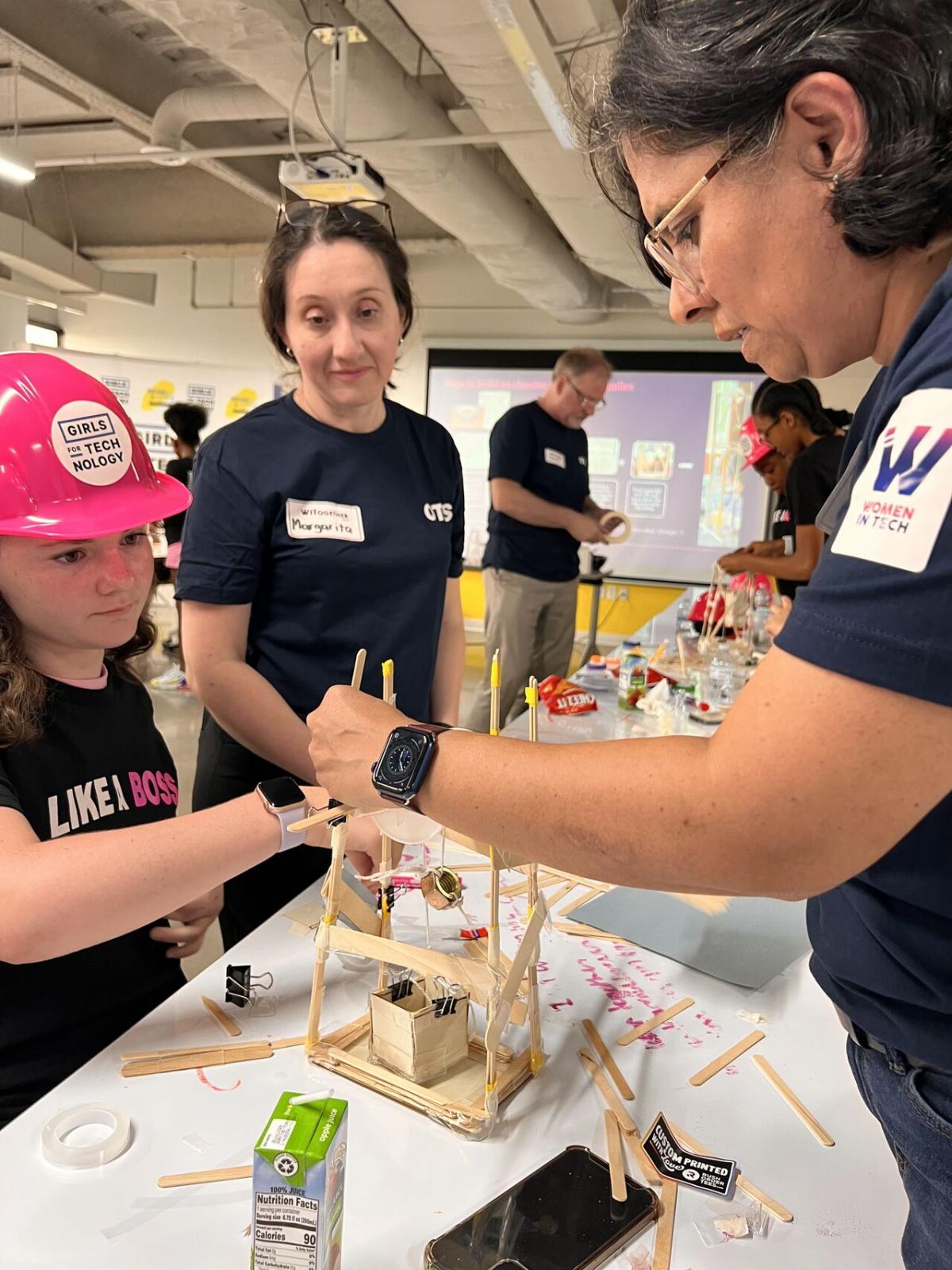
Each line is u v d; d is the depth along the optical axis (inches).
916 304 19.5
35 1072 32.9
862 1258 24.1
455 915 41.7
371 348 51.1
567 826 20.5
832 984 23.5
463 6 97.9
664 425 240.4
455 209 161.6
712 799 18.4
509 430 132.1
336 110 95.1
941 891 19.2
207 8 100.0
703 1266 23.6
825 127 18.3
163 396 264.4
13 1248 23.2
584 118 24.1
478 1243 23.5
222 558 51.2
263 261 53.4
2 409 33.6
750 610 108.3
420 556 55.4
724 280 21.0
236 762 55.9
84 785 36.6
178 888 30.7
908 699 16.5
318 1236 21.0
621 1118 28.7
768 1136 28.5
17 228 225.1
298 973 36.7
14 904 28.5
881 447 17.5
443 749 23.2
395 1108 29.0
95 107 183.5
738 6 18.4
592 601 224.7
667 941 40.1
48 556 34.0
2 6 135.0
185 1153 26.6
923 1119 20.9
